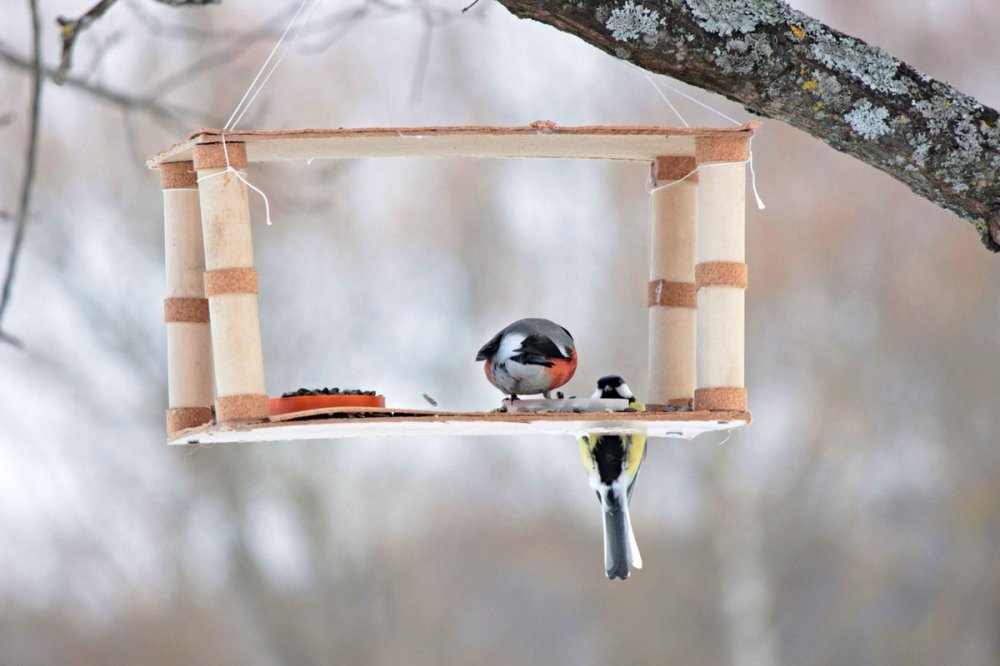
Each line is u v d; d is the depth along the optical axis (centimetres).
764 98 503
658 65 500
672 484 1808
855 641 1809
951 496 1855
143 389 1730
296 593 1766
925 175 509
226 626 1741
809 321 1875
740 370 561
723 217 565
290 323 1683
